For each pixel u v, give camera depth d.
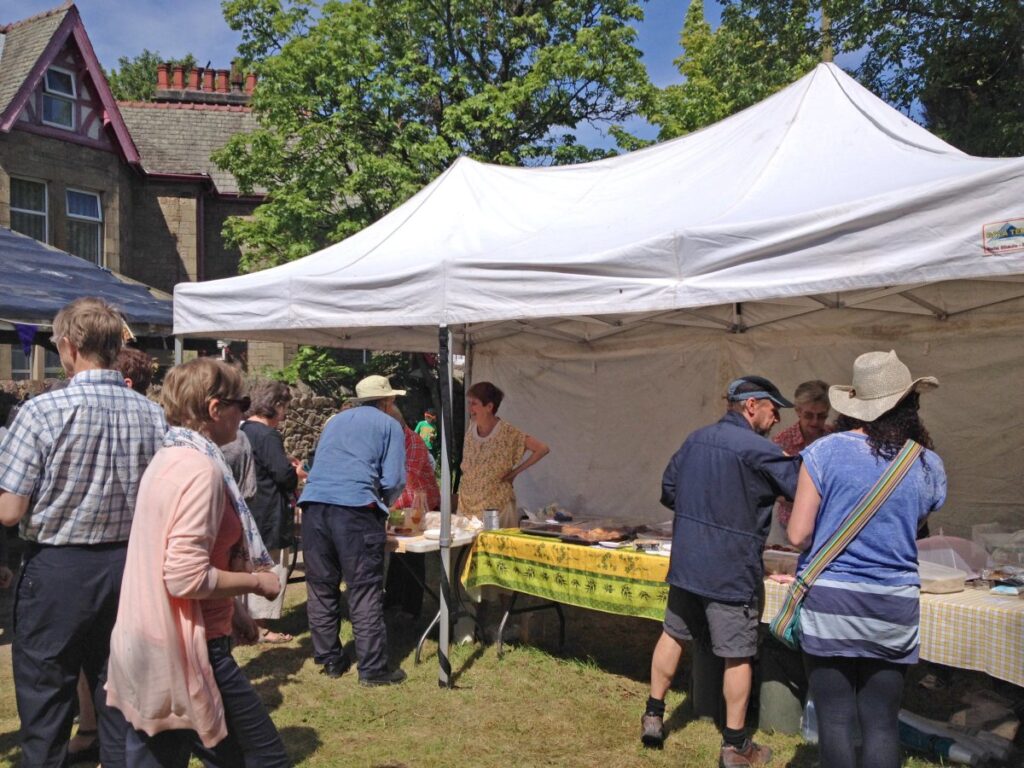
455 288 4.42
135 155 15.82
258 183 14.33
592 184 5.75
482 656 5.14
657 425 6.77
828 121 4.60
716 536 3.49
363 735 4.03
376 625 4.65
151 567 2.33
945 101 11.48
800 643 2.79
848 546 2.71
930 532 5.32
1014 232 2.89
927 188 3.08
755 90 12.38
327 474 4.64
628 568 4.32
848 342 5.77
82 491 2.75
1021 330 5.05
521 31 14.23
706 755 3.81
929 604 3.41
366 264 5.28
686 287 3.68
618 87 13.76
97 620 2.78
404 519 5.16
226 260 17.39
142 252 16.48
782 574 3.92
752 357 6.26
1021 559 3.98
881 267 3.18
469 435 5.61
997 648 3.19
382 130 13.53
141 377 3.45
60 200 14.75
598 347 7.05
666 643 3.81
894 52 11.20
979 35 10.65
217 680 2.47
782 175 4.28
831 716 2.73
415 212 6.00
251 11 13.80
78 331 2.85
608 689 4.63
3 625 5.80
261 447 5.26
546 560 4.71
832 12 11.38
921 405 5.46
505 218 5.54
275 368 15.42
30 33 14.89
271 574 2.57
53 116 14.71
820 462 2.79
